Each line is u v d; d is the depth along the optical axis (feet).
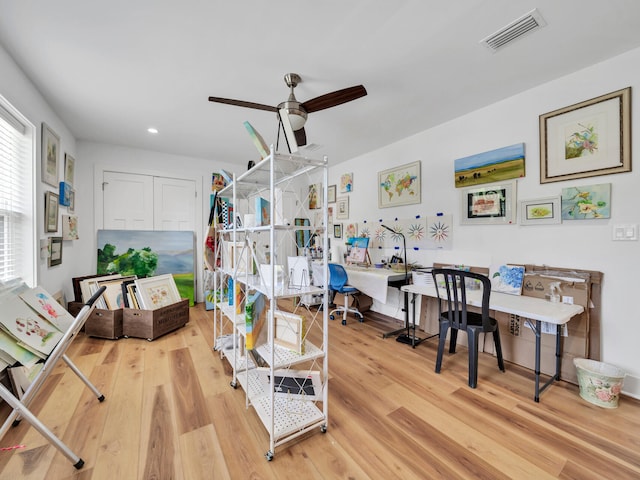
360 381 6.89
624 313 6.30
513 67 6.66
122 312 9.61
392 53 6.10
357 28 5.36
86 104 8.41
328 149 12.64
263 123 9.84
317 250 15.38
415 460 4.50
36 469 4.21
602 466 4.39
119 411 5.60
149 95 7.90
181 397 6.10
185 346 8.90
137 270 12.61
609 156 6.41
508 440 4.93
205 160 14.57
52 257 8.67
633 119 6.12
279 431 4.69
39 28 5.33
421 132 10.59
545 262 7.52
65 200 9.59
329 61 6.38
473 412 5.71
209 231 8.73
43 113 7.96
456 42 5.77
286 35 5.56
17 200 7.16
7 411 5.53
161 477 4.11
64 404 5.78
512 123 8.03
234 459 4.47
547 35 5.58
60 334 5.07
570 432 5.13
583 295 6.64
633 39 5.71
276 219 5.40
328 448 4.74
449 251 9.74
